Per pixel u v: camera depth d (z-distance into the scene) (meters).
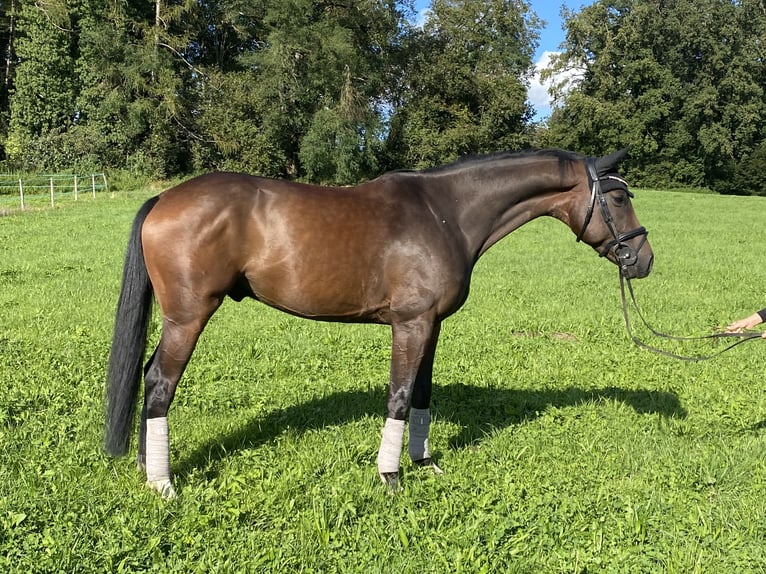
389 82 49.34
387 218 4.32
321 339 8.33
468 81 49.31
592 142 57.75
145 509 3.94
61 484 4.17
